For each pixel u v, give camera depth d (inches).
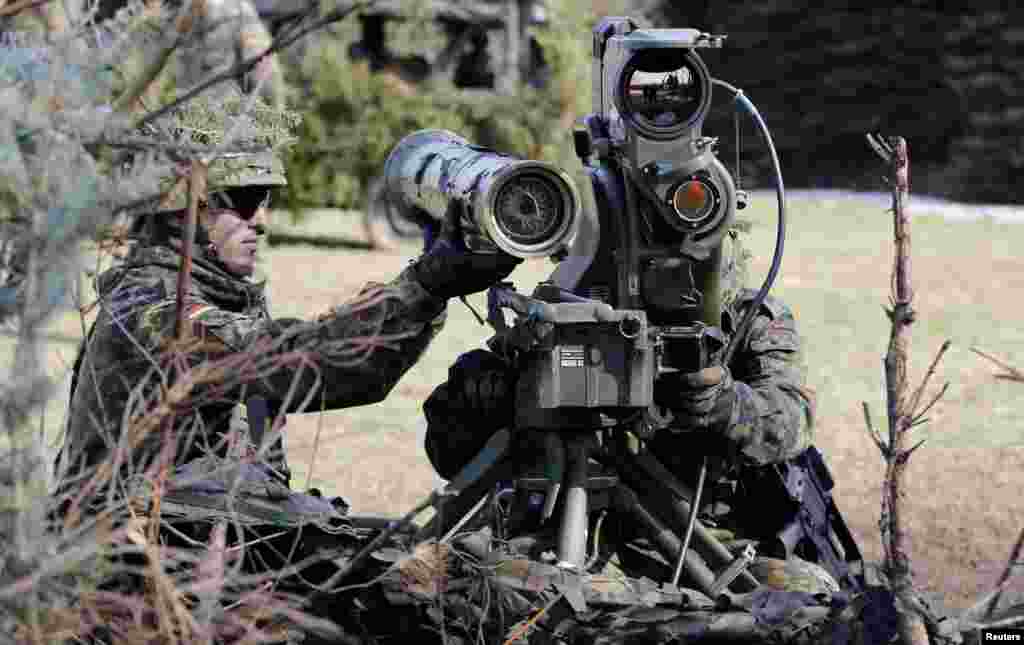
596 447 352.2
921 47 2765.7
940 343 1053.8
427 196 344.5
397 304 330.0
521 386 343.0
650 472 358.0
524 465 359.6
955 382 907.4
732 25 2874.0
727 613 324.2
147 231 352.2
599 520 361.4
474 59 1759.4
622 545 377.7
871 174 2775.6
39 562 245.8
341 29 1588.3
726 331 377.1
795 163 2844.5
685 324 345.4
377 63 1688.0
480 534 343.3
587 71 1624.0
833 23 2805.1
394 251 1584.6
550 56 1627.7
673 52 333.1
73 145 257.3
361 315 331.0
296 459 700.7
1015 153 2516.0
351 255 1531.7
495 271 328.5
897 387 292.2
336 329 330.6
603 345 331.0
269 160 357.1
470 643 323.9
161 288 349.1
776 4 2832.2
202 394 279.9
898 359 292.2
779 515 380.2
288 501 339.9
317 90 1563.7
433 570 329.7
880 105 2797.7
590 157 363.3
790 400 370.0
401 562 313.6
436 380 904.3
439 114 1576.0
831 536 386.6
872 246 1736.0
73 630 254.4
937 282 1396.4
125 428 265.3
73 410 357.1
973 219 2159.2
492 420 372.2
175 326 277.0
